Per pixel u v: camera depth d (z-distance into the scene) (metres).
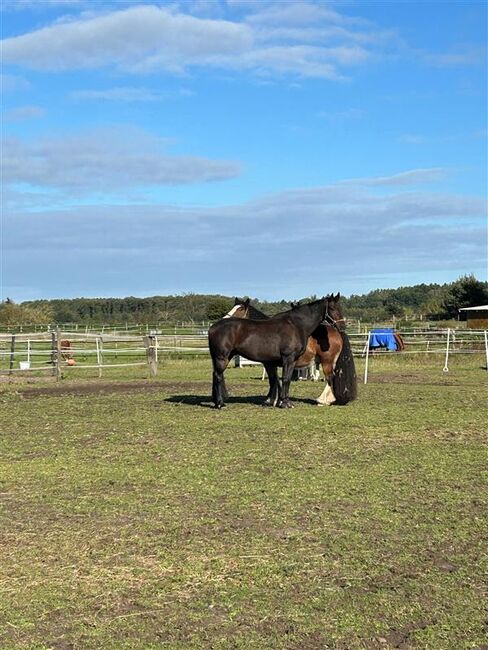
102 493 8.22
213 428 12.30
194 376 23.50
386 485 8.49
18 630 4.84
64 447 10.95
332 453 10.28
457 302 73.81
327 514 7.34
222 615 5.06
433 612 5.12
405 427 12.31
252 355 14.31
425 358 28.89
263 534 6.73
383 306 93.19
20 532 6.84
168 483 8.62
